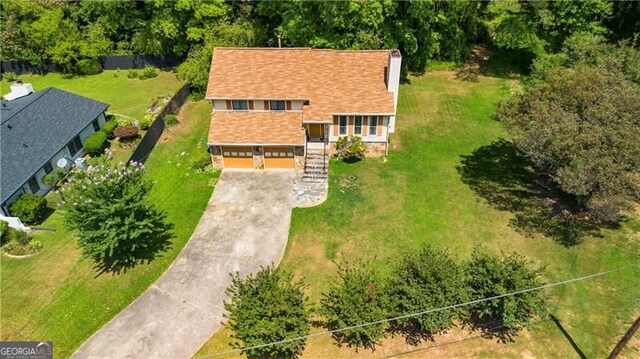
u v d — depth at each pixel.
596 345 18.44
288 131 28.97
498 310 18.25
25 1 45.12
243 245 24.17
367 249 23.48
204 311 20.81
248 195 27.77
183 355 18.98
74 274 22.86
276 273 18.77
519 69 42.72
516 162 29.66
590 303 20.11
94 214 21.06
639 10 40.31
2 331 20.06
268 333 16.78
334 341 19.20
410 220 25.20
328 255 23.30
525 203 26.05
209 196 27.84
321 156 30.50
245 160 29.81
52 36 45.56
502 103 26.70
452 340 19.02
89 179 21.31
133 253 23.88
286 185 28.50
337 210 26.22
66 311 20.92
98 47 46.97
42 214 26.95
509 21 40.00
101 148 33.16
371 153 31.09
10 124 29.44
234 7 43.94
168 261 23.38
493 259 18.75
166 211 26.75
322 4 34.19
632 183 19.73
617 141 19.78
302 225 25.30
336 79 30.81
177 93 37.53
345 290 18.20
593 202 24.38
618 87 22.05
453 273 18.44
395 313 18.06
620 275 21.28
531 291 17.70
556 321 19.47
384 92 30.06
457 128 33.69
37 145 29.50
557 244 23.17
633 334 17.83
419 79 41.53
